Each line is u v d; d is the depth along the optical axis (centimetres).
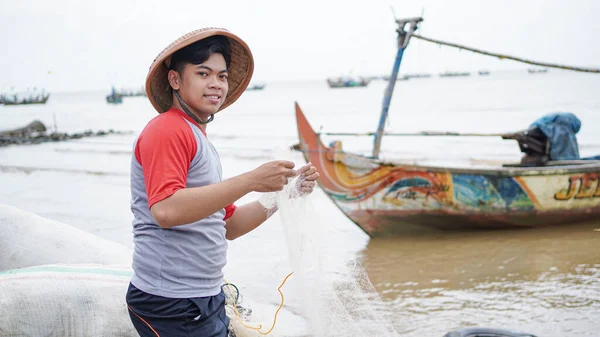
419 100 4681
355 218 718
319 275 250
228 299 274
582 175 750
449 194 720
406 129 2475
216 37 217
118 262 344
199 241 210
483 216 730
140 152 201
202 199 190
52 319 272
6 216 334
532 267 566
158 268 206
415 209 723
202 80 212
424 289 505
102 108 6994
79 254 336
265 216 250
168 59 218
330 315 259
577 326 406
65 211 854
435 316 434
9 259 325
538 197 739
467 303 463
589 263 571
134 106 7669
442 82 10269
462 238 716
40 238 332
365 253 649
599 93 4134
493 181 723
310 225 247
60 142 2266
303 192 240
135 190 210
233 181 197
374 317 276
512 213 735
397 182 715
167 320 209
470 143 1889
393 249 665
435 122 2755
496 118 2830
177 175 193
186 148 199
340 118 3294
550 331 399
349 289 273
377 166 711
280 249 542
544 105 3344
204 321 213
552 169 733
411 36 802
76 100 11812
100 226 745
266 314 311
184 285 208
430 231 743
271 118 3484
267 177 201
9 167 1452
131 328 288
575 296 472
